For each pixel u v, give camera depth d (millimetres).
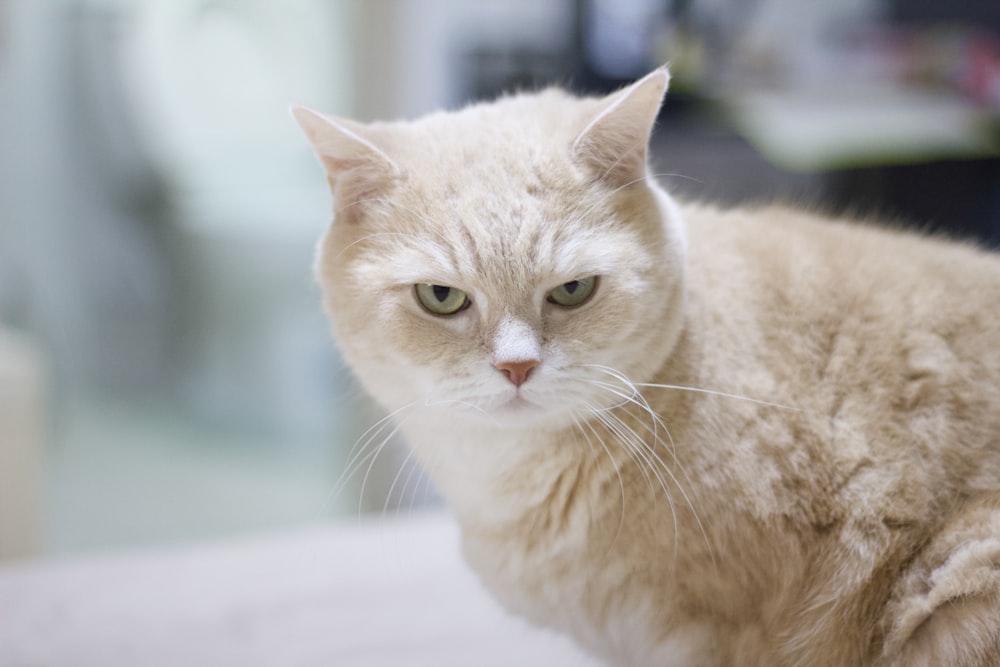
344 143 1473
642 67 2555
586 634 1571
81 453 3447
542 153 1477
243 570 2209
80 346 3441
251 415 3562
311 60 3176
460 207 1438
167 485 3494
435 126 1574
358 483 3141
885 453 1444
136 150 3328
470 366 1422
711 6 2562
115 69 3242
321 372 3430
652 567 1451
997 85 2533
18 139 3227
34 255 3336
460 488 1585
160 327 3498
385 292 1466
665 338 1481
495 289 1410
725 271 1554
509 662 1847
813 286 1538
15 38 3113
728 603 1442
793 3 2635
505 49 2756
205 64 3256
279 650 1879
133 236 3414
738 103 2502
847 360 1484
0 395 2535
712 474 1422
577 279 1437
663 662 1519
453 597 2086
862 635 1443
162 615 2006
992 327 1517
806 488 1428
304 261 3334
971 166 2502
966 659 1355
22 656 1849
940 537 1417
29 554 2623
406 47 2949
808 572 1442
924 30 2684
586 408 1453
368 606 2049
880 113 2510
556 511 1508
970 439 1461
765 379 1461
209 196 3379
